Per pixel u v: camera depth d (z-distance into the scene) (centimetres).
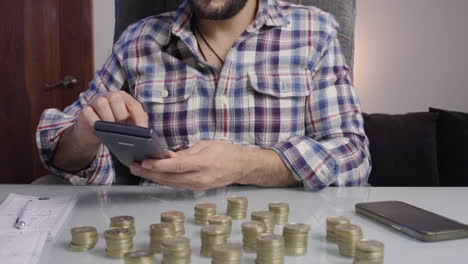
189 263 42
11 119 224
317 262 44
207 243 45
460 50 232
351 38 132
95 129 56
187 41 99
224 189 78
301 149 79
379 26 232
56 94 226
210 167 67
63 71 224
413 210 60
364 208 61
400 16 231
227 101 98
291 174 79
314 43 102
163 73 101
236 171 71
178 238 44
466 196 74
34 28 220
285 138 99
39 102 225
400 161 160
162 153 60
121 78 107
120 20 135
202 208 56
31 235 49
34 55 222
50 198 68
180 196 72
